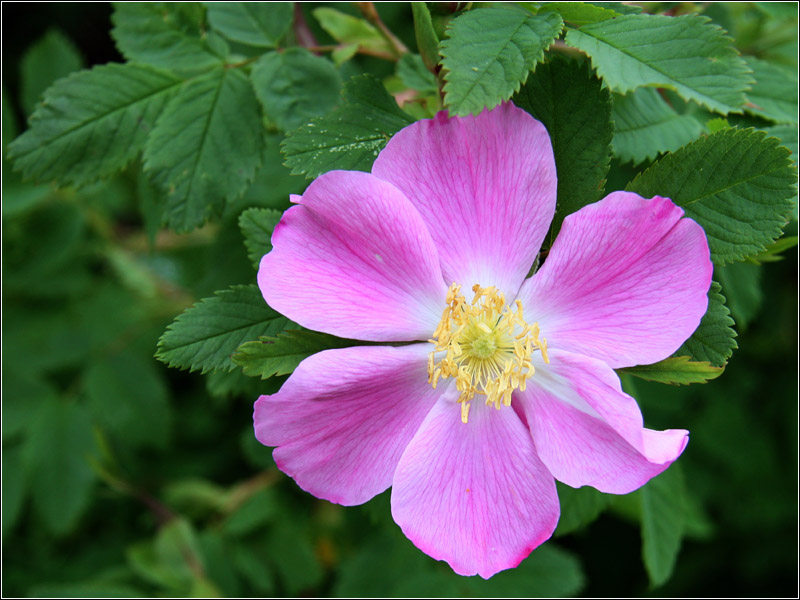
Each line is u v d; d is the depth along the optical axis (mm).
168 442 260
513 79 135
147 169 170
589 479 138
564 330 143
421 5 146
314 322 136
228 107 174
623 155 166
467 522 142
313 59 175
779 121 174
